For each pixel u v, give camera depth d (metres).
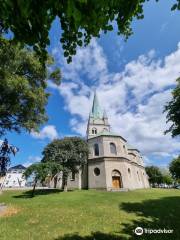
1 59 12.01
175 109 17.86
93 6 3.78
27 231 11.88
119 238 10.65
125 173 44.31
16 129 16.67
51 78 17.61
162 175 85.44
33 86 16.17
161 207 20.81
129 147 60.31
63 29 4.47
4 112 14.62
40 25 4.24
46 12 4.04
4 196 33.47
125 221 14.61
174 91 18.02
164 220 15.20
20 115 16.09
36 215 16.77
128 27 5.12
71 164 39.22
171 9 4.74
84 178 47.94
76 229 12.34
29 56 14.31
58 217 15.95
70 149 39.47
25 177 33.97
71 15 3.94
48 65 16.48
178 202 23.91
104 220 14.80
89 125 65.69
